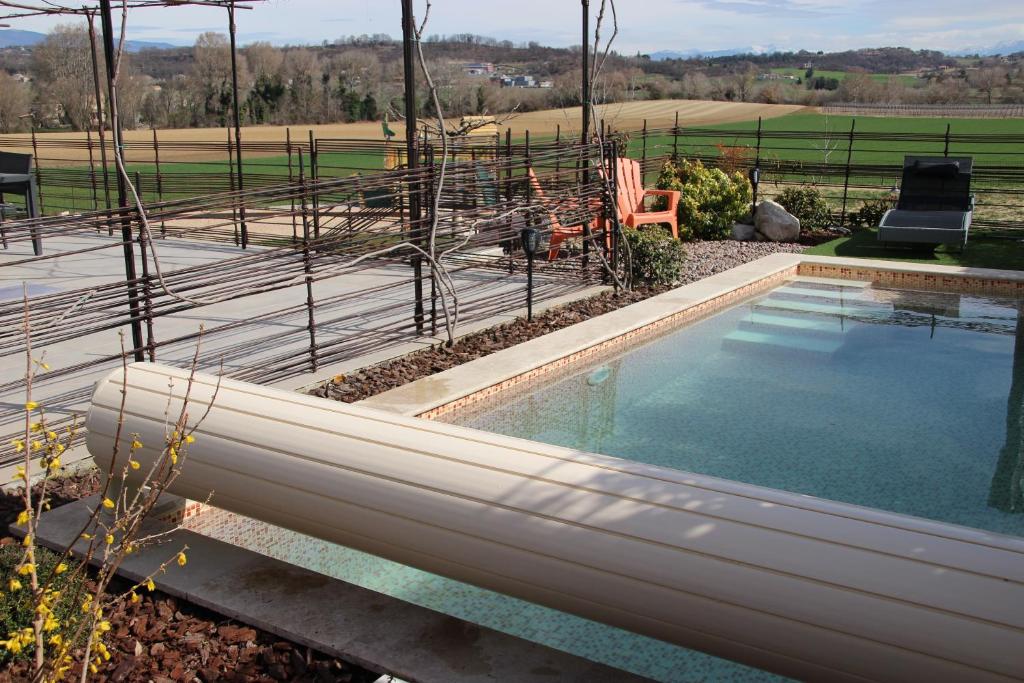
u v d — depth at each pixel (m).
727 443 5.84
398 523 3.38
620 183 12.02
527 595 3.17
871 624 2.57
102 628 2.72
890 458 5.59
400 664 3.23
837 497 5.02
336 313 8.75
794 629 2.68
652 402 6.68
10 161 12.12
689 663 3.58
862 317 9.39
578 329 8.12
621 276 10.31
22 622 3.25
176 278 6.38
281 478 3.66
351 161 32.38
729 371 7.48
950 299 10.29
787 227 13.84
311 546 4.56
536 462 3.29
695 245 13.48
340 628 3.46
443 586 4.18
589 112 10.26
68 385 6.60
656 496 3.02
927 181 13.30
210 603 3.64
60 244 13.20
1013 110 41.66
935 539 2.66
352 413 3.79
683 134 17.64
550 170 10.95
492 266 9.89
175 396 4.11
